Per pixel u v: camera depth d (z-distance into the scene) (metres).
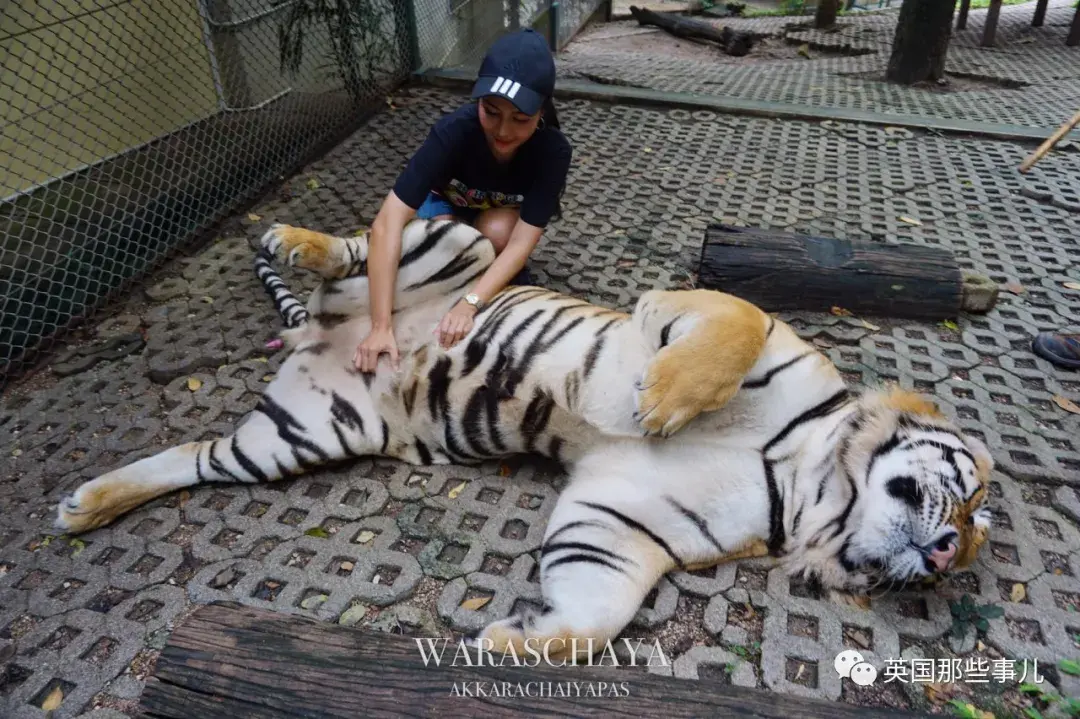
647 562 2.06
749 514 2.16
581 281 3.56
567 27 9.27
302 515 2.38
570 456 2.38
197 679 1.59
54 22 3.27
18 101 3.41
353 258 2.62
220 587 2.12
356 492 2.47
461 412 2.42
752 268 3.35
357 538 2.28
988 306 3.34
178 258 3.81
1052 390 2.90
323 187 4.52
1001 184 4.69
